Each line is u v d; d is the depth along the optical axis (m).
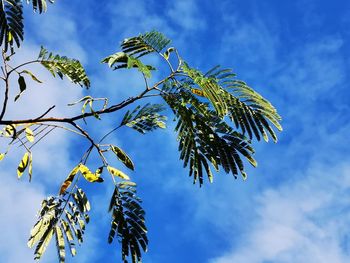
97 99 3.63
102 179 3.96
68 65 4.06
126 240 4.24
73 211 4.00
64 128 3.88
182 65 3.45
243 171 3.97
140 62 3.12
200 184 4.09
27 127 3.88
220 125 3.88
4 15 4.09
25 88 3.64
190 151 4.02
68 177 3.97
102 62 3.10
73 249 3.94
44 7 4.36
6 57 3.69
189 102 3.69
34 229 3.83
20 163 3.99
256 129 3.73
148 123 4.15
